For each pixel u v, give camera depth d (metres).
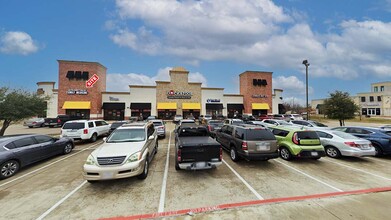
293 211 4.08
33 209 4.21
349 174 6.49
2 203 4.48
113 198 4.72
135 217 3.91
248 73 39.38
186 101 36.50
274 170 6.88
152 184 5.58
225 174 6.45
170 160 8.30
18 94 13.39
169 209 4.21
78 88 31.45
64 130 11.83
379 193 5.01
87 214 4.02
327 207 4.25
